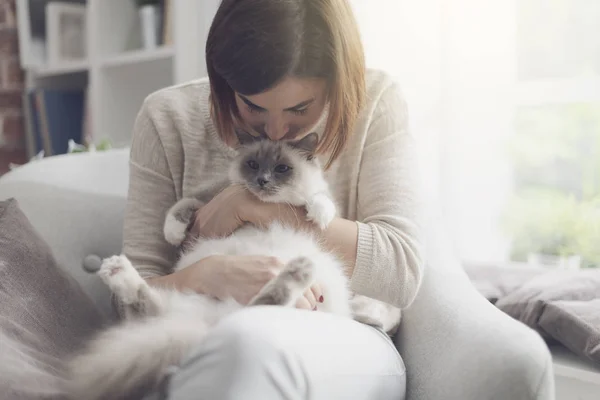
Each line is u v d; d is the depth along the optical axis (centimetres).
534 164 221
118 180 171
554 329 152
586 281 162
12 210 132
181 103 147
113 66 263
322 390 87
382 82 141
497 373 98
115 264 110
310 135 134
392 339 136
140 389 94
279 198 132
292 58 111
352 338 100
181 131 144
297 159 135
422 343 120
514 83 221
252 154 137
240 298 112
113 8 266
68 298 128
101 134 264
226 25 113
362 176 137
